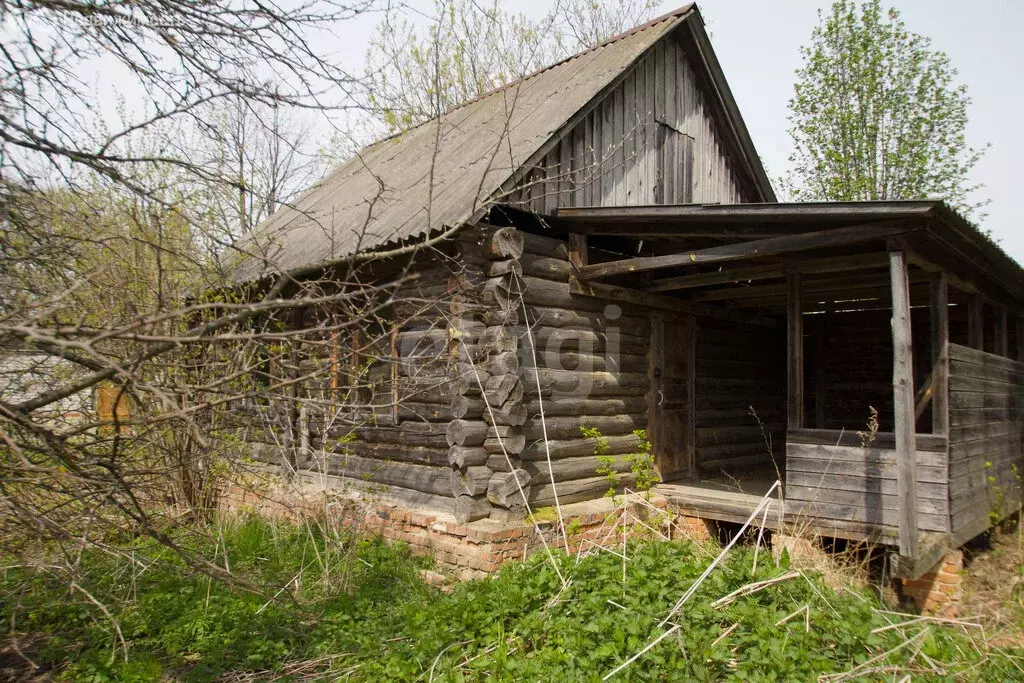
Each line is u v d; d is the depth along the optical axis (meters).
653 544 6.00
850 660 4.43
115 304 5.45
